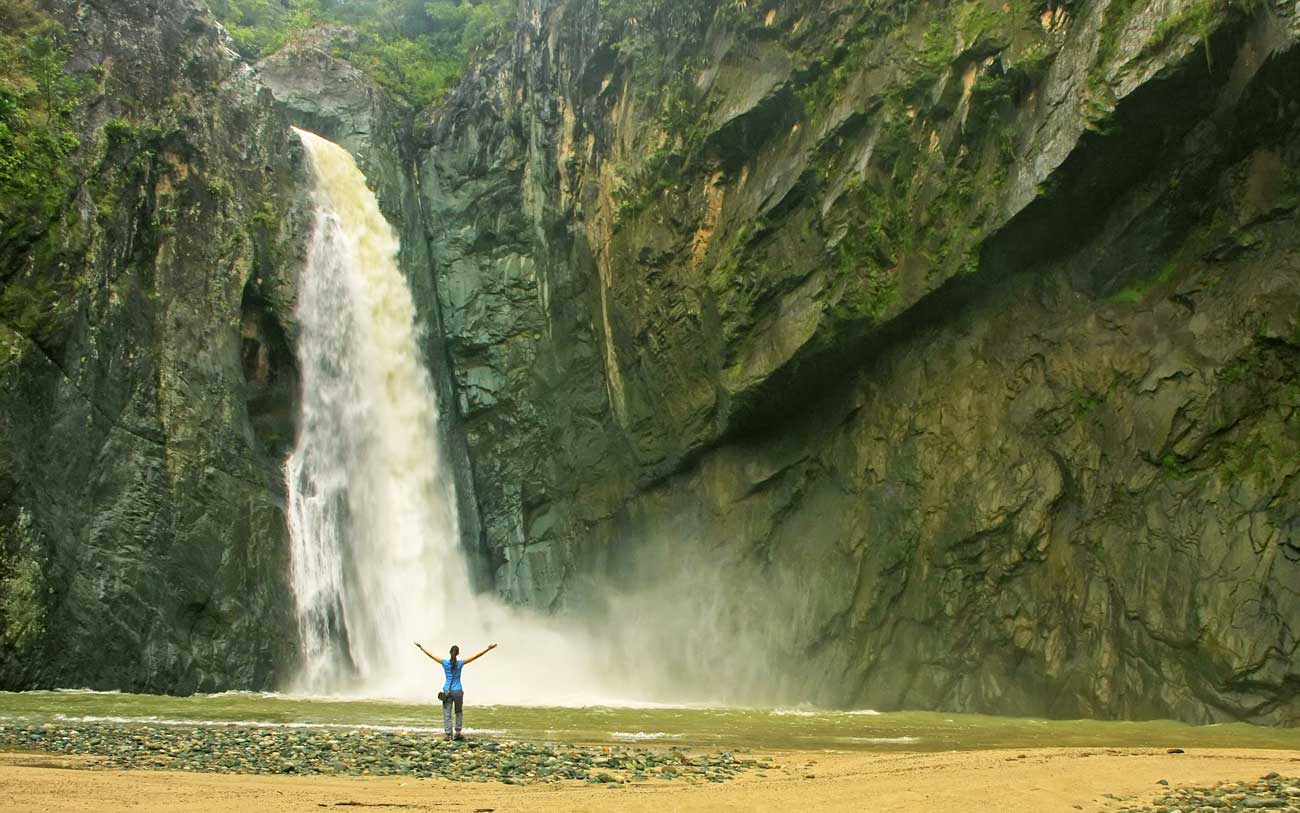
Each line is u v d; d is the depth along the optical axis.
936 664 25.31
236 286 32.28
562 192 38.84
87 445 26.91
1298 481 20.45
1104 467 23.47
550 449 38.56
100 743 14.46
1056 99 24.20
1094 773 11.14
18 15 29.42
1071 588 23.34
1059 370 24.78
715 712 24.31
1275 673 19.61
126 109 30.62
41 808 8.67
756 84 30.81
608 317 36.19
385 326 38.94
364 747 14.35
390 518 36.53
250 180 34.44
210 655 28.12
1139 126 22.95
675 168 33.31
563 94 39.41
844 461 29.03
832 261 28.33
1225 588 20.64
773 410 30.78
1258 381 21.58
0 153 26.84
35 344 26.09
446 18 53.84
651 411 34.31
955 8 26.94
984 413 25.94
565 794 10.06
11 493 24.70
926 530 26.34
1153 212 23.69
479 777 11.65
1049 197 24.27
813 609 28.50
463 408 40.78
